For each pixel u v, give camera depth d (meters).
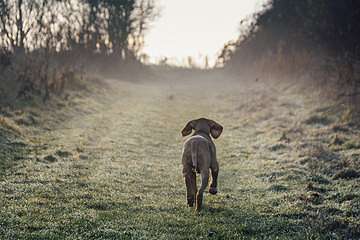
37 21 35.31
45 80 23.14
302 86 26.20
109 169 13.07
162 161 14.67
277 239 8.07
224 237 8.10
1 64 24.23
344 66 23.42
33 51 31.97
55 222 8.47
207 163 9.56
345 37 27.23
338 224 8.84
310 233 8.35
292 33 34.66
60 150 14.49
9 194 10.14
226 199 10.66
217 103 28.55
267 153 15.56
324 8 28.25
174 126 21.14
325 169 12.84
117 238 7.86
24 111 18.75
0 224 8.23
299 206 9.97
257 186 11.83
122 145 16.44
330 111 19.69
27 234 7.79
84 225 8.38
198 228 8.49
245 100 27.38
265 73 34.41
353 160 13.21
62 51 33.38
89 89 28.75
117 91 32.00
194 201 9.78
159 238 7.92
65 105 22.12
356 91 20.56
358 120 17.52
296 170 12.92
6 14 33.97
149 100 29.95
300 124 18.92
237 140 18.14
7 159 12.98
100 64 43.25
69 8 42.28
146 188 11.45
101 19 47.66
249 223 8.95
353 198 10.39
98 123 20.22
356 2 26.61
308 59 29.44
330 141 15.78
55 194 10.33
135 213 9.35
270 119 21.14
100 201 9.97
